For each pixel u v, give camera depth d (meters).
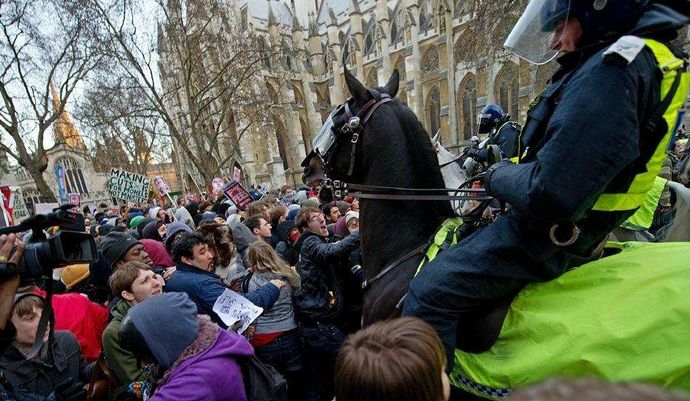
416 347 1.05
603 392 0.59
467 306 1.47
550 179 1.12
